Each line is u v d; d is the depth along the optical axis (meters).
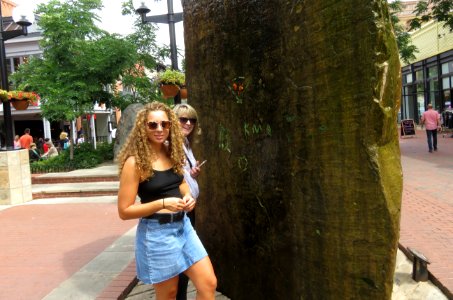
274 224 3.21
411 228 6.09
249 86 3.38
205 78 3.97
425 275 4.36
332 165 2.58
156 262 2.76
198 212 4.27
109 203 9.86
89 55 14.77
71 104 14.38
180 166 2.93
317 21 2.60
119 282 4.62
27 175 10.64
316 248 2.76
